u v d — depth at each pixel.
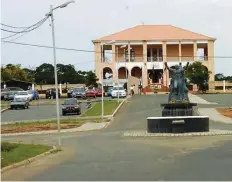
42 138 32.56
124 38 99.44
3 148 22.38
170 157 18.98
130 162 17.78
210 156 18.86
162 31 103.06
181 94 32.06
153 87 88.69
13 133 37.69
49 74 135.62
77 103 53.00
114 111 51.09
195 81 87.94
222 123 39.97
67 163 18.53
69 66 134.88
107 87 92.62
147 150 22.11
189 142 25.33
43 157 21.06
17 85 96.56
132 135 30.66
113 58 98.62
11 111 58.50
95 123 42.53
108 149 23.30
